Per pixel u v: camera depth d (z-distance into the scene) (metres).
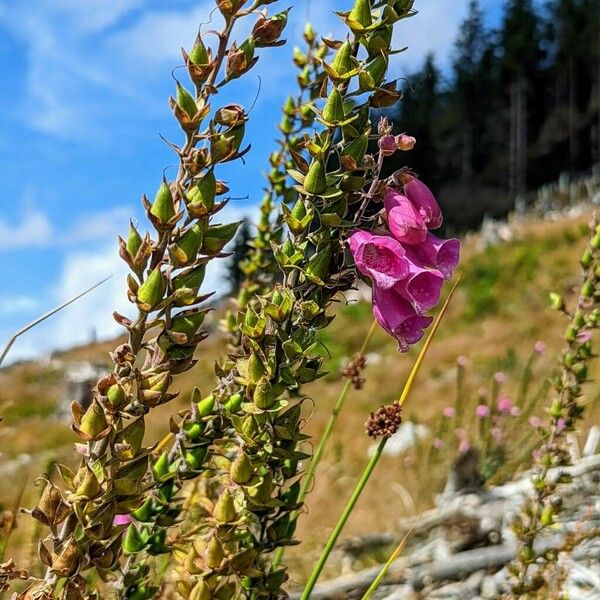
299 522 6.68
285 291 1.36
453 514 4.57
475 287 20.81
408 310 1.50
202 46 1.17
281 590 1.41
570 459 2.78
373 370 16.41
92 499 1.12
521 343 14.58
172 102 1.15
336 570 4.83
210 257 1.16
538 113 63.62
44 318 1.67
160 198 1.12
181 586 1.34
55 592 1.17
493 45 64.25
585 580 3.42
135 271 1.14
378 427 2.03
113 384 1.14
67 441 16.12
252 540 1.40
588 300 2.79
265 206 3.28
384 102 1.36
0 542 2.55
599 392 5.52
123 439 1.12
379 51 1.35
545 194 42.19
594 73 60.31
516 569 2.77
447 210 57.19
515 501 4.59
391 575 4.11
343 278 1.40
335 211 1.36
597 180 41.69
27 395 23.59
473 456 5.76
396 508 6.48
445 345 16.77
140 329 1.14
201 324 1.17
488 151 63.22
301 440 1.37
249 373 1.35
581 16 61.03
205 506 1.47
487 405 7.17
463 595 3.79
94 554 1.14
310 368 1.38
